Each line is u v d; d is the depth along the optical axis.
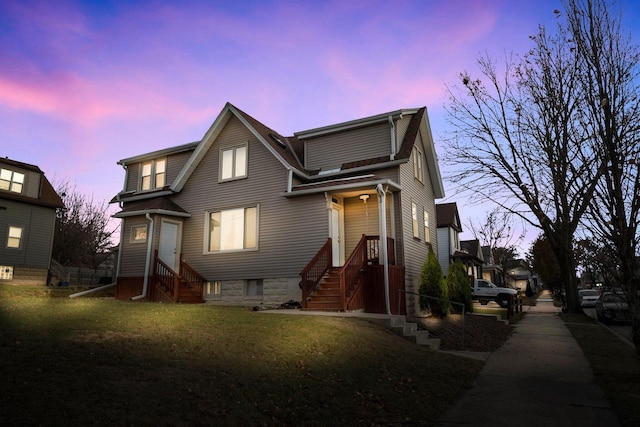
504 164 19.38
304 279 14.16
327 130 18.56
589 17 8.41
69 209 44.31
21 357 5.64
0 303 9.98
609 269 8.91
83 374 5.33
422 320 14.98
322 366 7.45
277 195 17.30
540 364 10.06
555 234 24.53
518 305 27.16
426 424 5.92
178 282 17.22
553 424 6.02
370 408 6.27
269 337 8.48
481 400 7.15
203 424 4.69
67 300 12.32
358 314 12.48
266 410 5.45
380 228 15.04
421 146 20.78
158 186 21.55
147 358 6.34
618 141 7.81
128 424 4.32
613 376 8.64
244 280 17.42
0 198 25.11
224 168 18.97
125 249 19.23
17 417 4.07
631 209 7.73
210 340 7.80
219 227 18.67
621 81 7.95
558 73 10.58
